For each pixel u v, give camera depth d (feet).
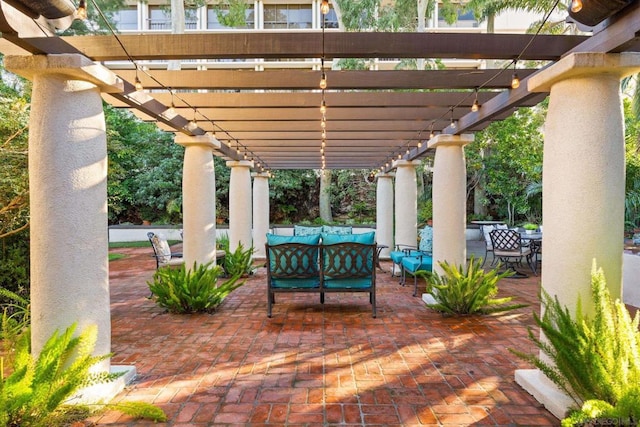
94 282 8.14
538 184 40.09
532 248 25.35
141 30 60.90
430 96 13.65
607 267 7.61
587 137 7.61
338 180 56.29
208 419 7.47
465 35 9.10
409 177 24.95
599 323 6.77
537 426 7.22
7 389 6.23
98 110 8.31
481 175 48.21
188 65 57.36
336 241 15.05
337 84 11.71
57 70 7.56
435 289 15.93
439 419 7.47
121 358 10.53
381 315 14.92
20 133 14.73
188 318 14.51
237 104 13.91
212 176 17.46
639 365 6.28
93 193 8.13
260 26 61.77
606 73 7.59
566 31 33.19
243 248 25.13
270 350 11.14
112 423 7.37
